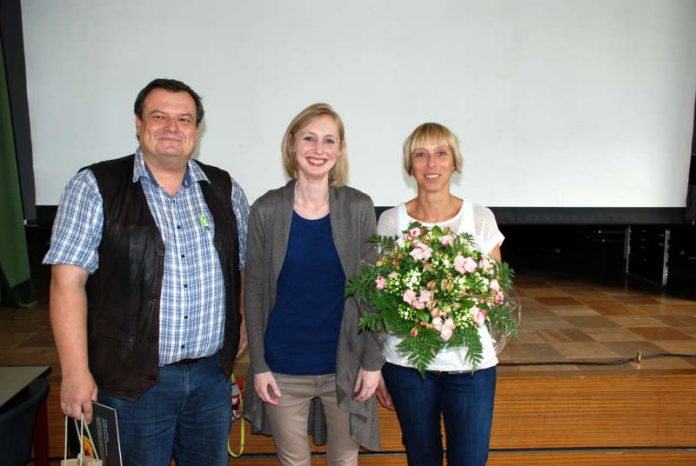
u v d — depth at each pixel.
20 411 1.33
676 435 2.50
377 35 3.85
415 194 4.04
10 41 3.75
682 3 3.90
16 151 3.80
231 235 1.51
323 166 1.50
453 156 1.70
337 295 1.56
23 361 2.71
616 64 3.96
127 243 1.35
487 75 3.94
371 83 3.90
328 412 1.66
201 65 3.80
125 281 1.36
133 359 1.37
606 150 4.08
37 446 1.82
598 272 5.05
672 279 4.42
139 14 3.73
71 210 1.32
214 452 1.57
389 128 3.96
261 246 1.54
